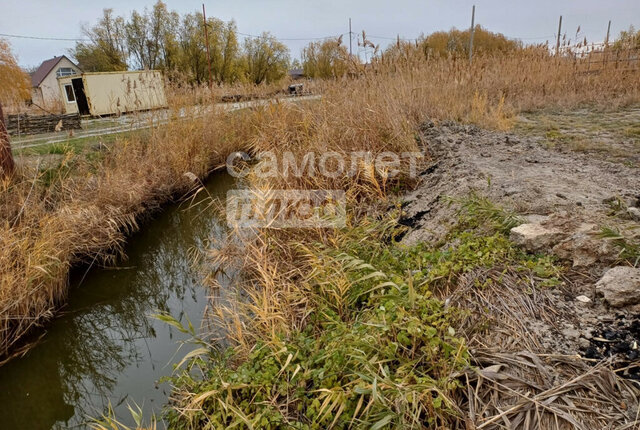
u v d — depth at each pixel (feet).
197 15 90.79
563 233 7.30
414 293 6.23
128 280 13.29
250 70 100.32
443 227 9.80
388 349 5.76
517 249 7.61
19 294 9.87
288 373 6.48
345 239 10.46
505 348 5.61
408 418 4.91
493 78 27.81
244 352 7.65
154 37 98.58
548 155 13.96
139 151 19.61
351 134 15.21
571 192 9.58
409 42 24.38
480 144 16.06
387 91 19.01
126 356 9.92
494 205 9.41
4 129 14.28
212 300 10.91
